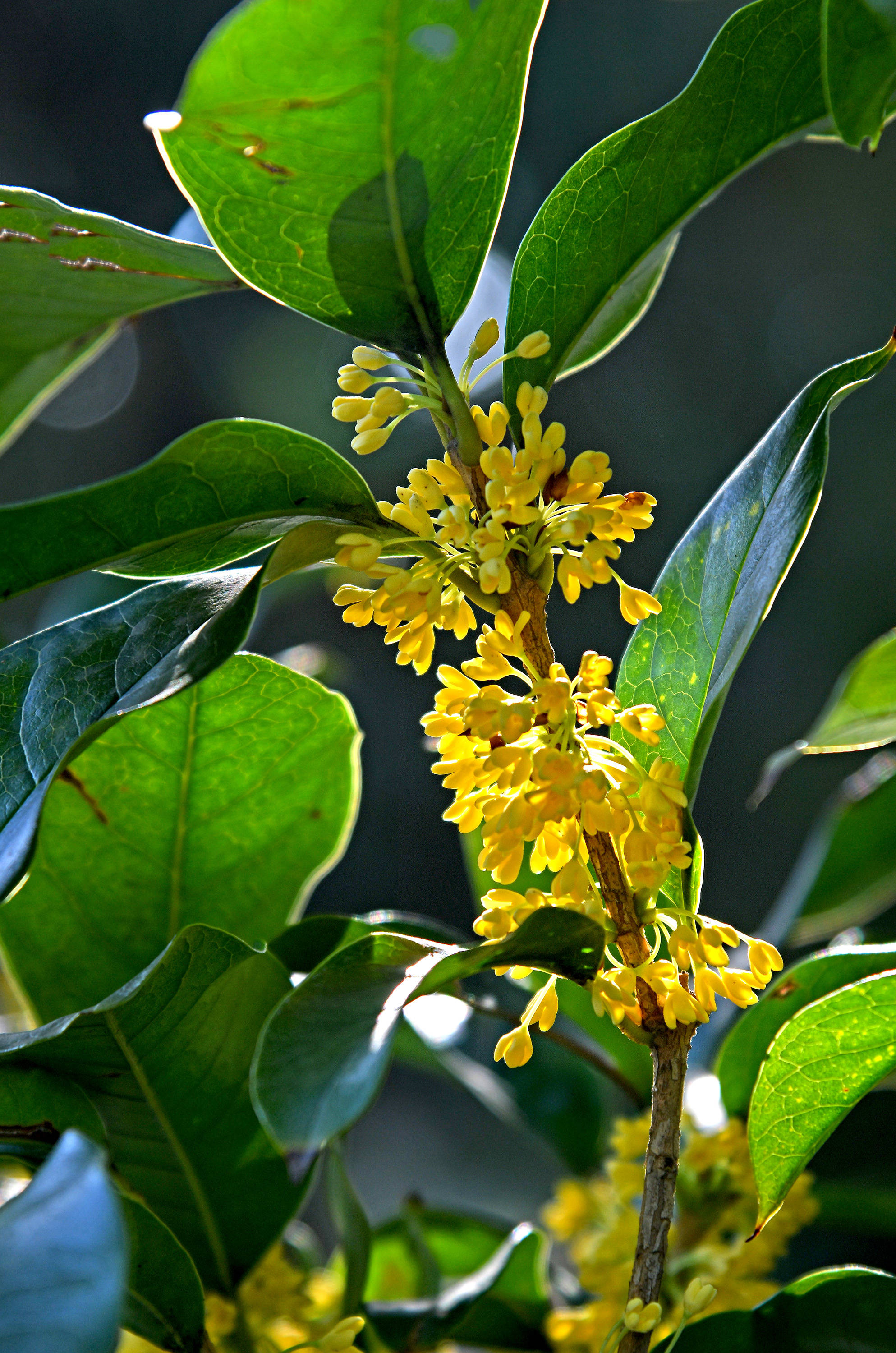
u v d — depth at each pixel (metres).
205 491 0.73
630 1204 0.85
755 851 2.81
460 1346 0.87
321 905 2.87
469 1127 1.72
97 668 0.75
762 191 3.25
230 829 0.82
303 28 0.69
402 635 0.73
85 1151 0.67
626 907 0.73
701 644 0.77
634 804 0.73
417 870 2.92
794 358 3.19
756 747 2.89
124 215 3.15
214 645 0.72
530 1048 0.73
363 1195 1.95
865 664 0.87
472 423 0.74
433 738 0.74
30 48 3.17
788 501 0.74
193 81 0.70
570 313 0.77
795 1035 0.76
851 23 0.71
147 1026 0.76
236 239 0.74
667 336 3.21
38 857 0.81
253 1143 0.79
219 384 3.14
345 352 3.00
